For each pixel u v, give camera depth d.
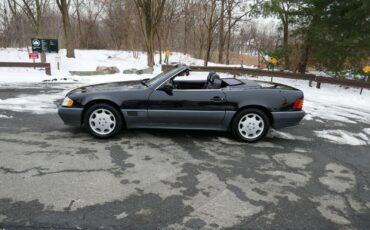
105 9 34.94
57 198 3.08
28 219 2.71
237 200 3.19
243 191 3.39
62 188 3.29
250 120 5.05
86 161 4.05
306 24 14.69
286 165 4.22
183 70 5.02
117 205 2.99
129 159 4.18
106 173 3.71
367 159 4.63
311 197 3.33
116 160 4.12
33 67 14.82
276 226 2.76
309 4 14.01
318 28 13.34
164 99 4.90
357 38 12.63
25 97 8.43
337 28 13.38
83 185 3.38
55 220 2.71
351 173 4.05
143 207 2.98
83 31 35.31
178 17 28.03
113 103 4.96
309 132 6.01
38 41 15.09
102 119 4.94
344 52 13.29
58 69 16.11
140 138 5.10
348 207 3.15
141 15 19.12
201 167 4.02
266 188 3.49
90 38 35.50
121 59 22.97
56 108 7.16
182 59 25.84
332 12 13.28
